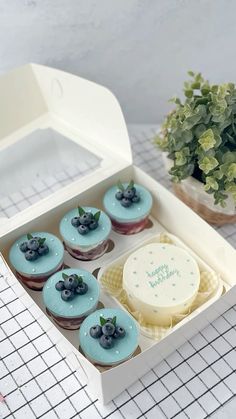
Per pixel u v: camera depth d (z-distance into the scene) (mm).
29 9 866
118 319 695
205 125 767
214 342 741
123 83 990
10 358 721
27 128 938
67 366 714
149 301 726
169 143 807
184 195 847
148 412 673
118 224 823
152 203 829
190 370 713
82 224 782
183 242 835
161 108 1038
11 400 683
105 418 667
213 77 996
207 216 846
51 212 808
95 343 670
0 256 734
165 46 937
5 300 781
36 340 739
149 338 726
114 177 848
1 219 805
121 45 929
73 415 670
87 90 862
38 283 763
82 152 915
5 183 894
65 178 908
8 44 921
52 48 930
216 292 759
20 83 916
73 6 866
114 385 652
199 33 921
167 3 875
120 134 858
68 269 750
